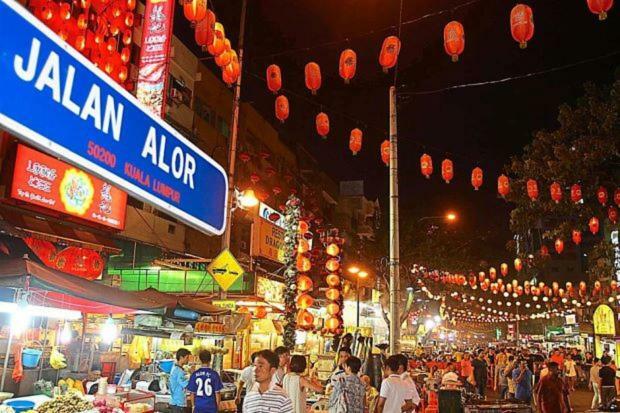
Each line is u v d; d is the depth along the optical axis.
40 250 12.77
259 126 31.39
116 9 16.89
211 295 16.05
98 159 2.44
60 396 8.34
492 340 121.69
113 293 8.68
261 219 18.09
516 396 18.69
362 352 17.44
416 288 32.31
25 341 11.84
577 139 20.73
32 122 2.08
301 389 9.38
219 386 9.80
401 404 8.95
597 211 21.69
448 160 16.84
